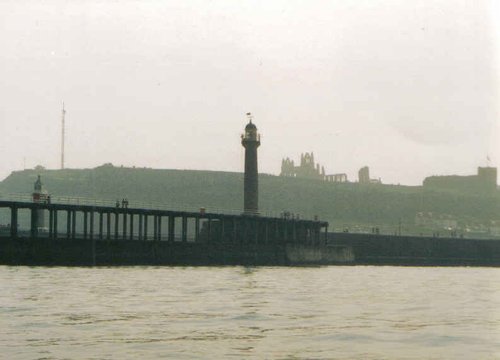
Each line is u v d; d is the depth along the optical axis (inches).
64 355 5201.8
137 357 5172.2
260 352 5442.9
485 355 5442.9
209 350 5497.1
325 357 5280.5
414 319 7623.0
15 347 5511.8
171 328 6633.9
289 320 7352.4
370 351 5551.2
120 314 7642.7
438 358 5305.1
